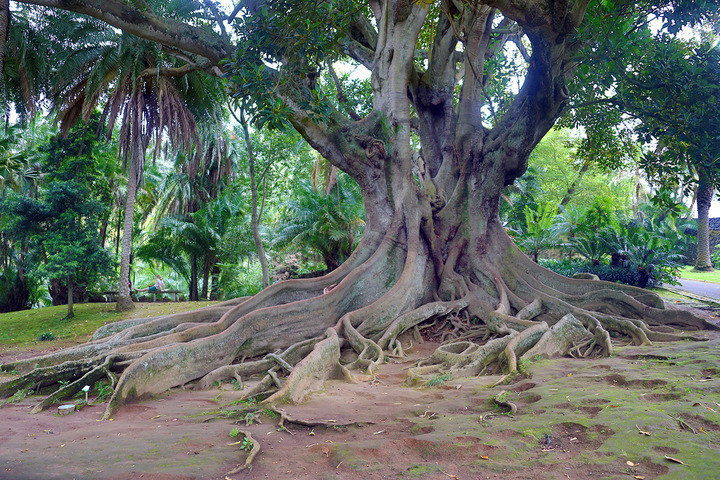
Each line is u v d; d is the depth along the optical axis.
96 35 18.09
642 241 19.39
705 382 5.20
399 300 10.40
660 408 4.40
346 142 11.29
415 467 3.52
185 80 20.50
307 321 9.53
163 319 9.63
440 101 13.12
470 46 11.70
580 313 9.90
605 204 21.22
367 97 18.14
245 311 9.70
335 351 8.00
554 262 22.73
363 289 10.70
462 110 12.17
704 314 11.90
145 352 7.55
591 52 11.52
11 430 4.95
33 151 28.05
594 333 8.76
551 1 8.41
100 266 18.66
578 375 6.15
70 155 20.59
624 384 5.57
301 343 8.80
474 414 4.93
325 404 5.66
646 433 3.81
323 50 9.71
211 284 33.44
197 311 10.09
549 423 4.26
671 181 12.69
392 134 11.48
